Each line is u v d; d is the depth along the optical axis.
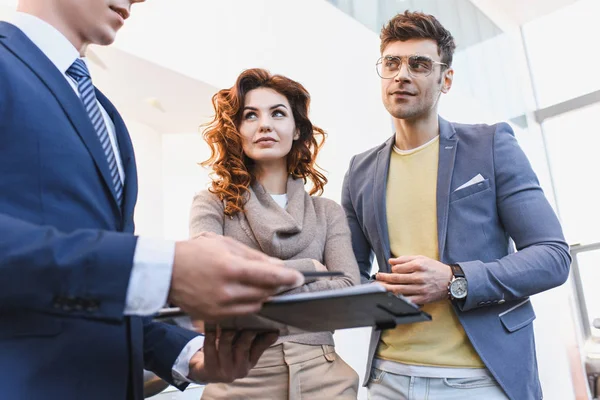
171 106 4.53
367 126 4.18
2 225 0.53
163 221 5.44
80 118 0.72
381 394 1.50
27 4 0.79
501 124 1.54
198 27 3.75
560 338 4.75
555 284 1.35
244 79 1.60
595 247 5.14
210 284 0.53
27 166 0.64
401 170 1.61
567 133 5.81
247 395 1.27
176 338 0.88
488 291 1.29
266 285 0.53
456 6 5.33
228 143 1.56
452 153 1.53
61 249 0.52
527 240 1.41
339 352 3.41
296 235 1.45
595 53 5.75
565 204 5.59
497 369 1.33
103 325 0.68
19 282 0.51
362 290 0.54
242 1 3.96
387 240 1.55
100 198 0.72
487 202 1.45
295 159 1.67
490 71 5.58
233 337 0.77
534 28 6.24
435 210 1.51
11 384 0.57
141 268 0.53
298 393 1.25
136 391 0.72
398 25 1.57
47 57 0.73
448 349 1.40
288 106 1.62
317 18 4.20
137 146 5.08
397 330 1.49
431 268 1.29
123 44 3.35
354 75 4.25
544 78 6.07
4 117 0.64
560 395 4.52
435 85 1.56
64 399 0.61
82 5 0.78
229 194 1.48
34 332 0.60
